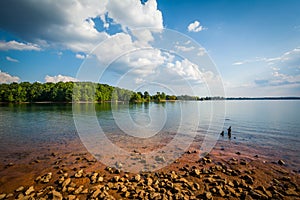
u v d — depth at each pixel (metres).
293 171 5.84
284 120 18.78
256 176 5.46
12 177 5.19
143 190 4.50
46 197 4.11
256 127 14.68
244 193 4.36
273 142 9.86
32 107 40.41
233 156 7.39
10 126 14.82
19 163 6.31
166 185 4.75
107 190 4.51
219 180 5.07
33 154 7.38
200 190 4.60
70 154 7.40
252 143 9.62
